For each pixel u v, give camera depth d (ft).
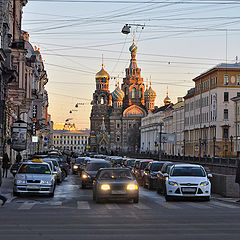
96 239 36.47
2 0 131.13
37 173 85.51
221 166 198.49
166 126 506.07
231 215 54.60
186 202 75.92
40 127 271.08
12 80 156.04
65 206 65.92
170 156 303.07
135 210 60.64
